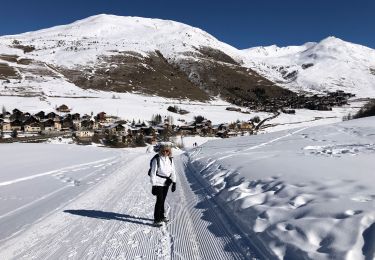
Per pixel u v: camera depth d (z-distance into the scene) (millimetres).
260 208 7188
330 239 5137
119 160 25672
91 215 8688
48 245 6562
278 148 20594
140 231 7320
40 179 15305
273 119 149250
